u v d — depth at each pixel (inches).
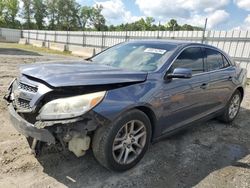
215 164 142.4
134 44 172.1
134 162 127.8
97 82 110.3
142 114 123.9
